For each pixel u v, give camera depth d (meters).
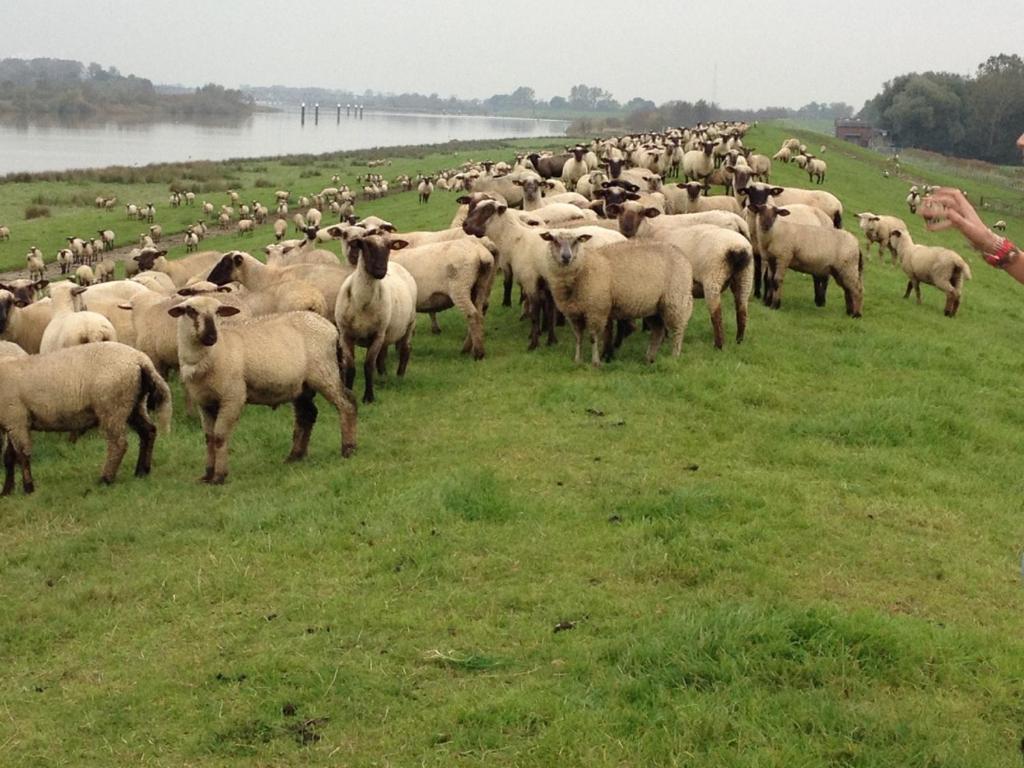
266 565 8.49
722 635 7.59
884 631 7.62
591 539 8.59
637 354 11.38
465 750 6.52
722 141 24.66
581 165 20.80
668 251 10.94
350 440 9.74
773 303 12.80
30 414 9.53
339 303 10.53
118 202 36.41
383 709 7.04
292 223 28.75
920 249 13.82
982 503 9.16
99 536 8.88
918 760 6.24
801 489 9.16
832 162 36.28
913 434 10.02
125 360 9.58
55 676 7.83
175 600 8.27
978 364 11.74
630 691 7.04
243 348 9.42
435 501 8.88
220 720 6.95
